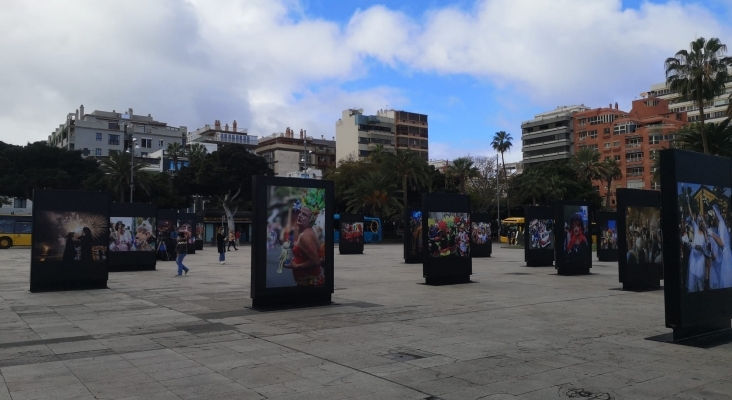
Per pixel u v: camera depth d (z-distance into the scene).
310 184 12.86
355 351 7.97
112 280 19.14
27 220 49.34
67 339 8.92
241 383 6.28
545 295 14.84
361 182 67.00
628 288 15.84
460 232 18.14
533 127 114.19
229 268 24.95
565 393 5.88
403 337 9.02
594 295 14.84
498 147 88.88
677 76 38.25
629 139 93.81
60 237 16.06
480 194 75.12
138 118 120.00
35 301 13.75
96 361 7.37
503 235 74.38
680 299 8.42
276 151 117.00
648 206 16.45
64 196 16.17
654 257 16.53
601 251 28.91
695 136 37.88
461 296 14.62
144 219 23.36
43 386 6.15
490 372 6.77
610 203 94.38
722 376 6.61
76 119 105.12
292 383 6.28
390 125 117.88
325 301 13.01
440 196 17.70
